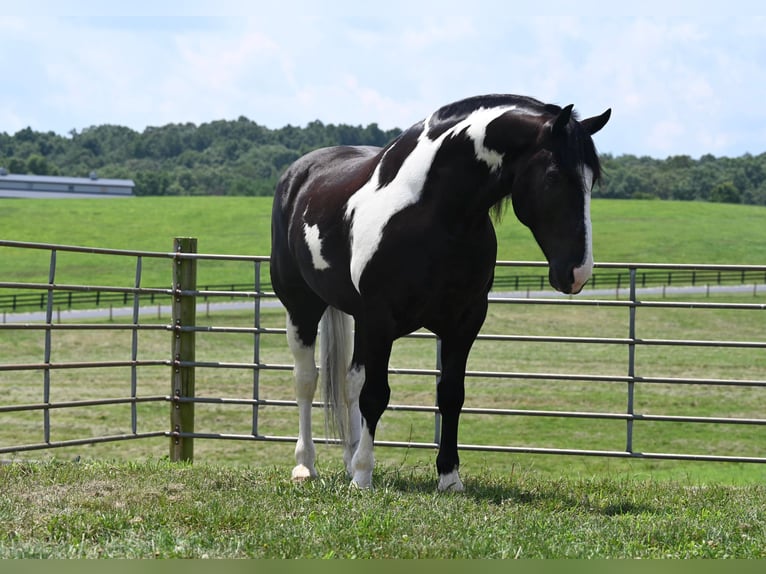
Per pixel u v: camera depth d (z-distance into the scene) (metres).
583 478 7.43
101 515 4.88
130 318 34.81
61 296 41.03
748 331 34.44
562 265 4.95
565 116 4.96
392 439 16.27
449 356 5.84
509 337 7.85
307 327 6.98
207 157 173.00
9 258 50.94
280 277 6.98
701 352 28.61
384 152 5.88
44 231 60.47
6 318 34.34
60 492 5.62
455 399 5.83
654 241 60.00
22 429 16.28
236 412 18.47
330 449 14.42
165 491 5.68
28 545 4.26
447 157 5.41
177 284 8.33
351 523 4.75
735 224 68.00
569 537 4.64
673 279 48.38
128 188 127.19
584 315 37.47
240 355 28.00
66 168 169.12
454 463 5.97
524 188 5.16
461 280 5.53
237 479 6.29
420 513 5.00
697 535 4.80
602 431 16.88
